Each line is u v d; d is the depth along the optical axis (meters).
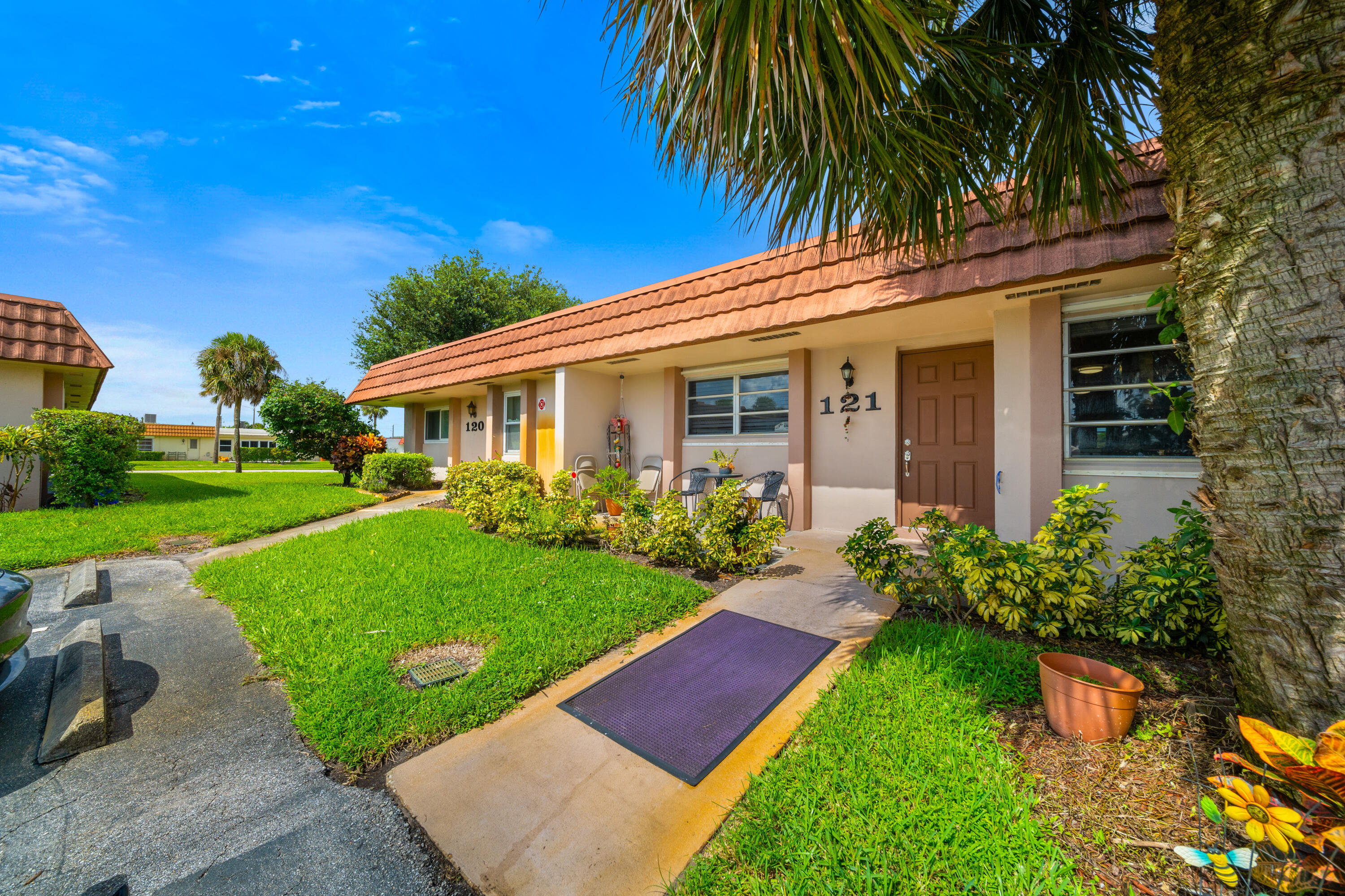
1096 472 4.39
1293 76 1.71
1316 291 1.69
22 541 6.50
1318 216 1.68
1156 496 4.15
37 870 1.88
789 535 6.63
